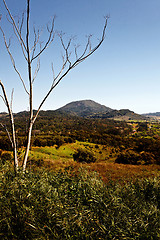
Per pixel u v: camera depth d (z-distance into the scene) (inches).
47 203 93.7
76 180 144.8
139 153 999.6
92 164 583.5
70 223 88.5
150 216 118.3
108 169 503.5
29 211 87.3
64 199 107.2
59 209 93.4
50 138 1342.3
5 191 93.5
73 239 82.9
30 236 81.7
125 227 97.6
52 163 550.0
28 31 117.6
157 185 178.2
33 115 139.2
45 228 86.8
